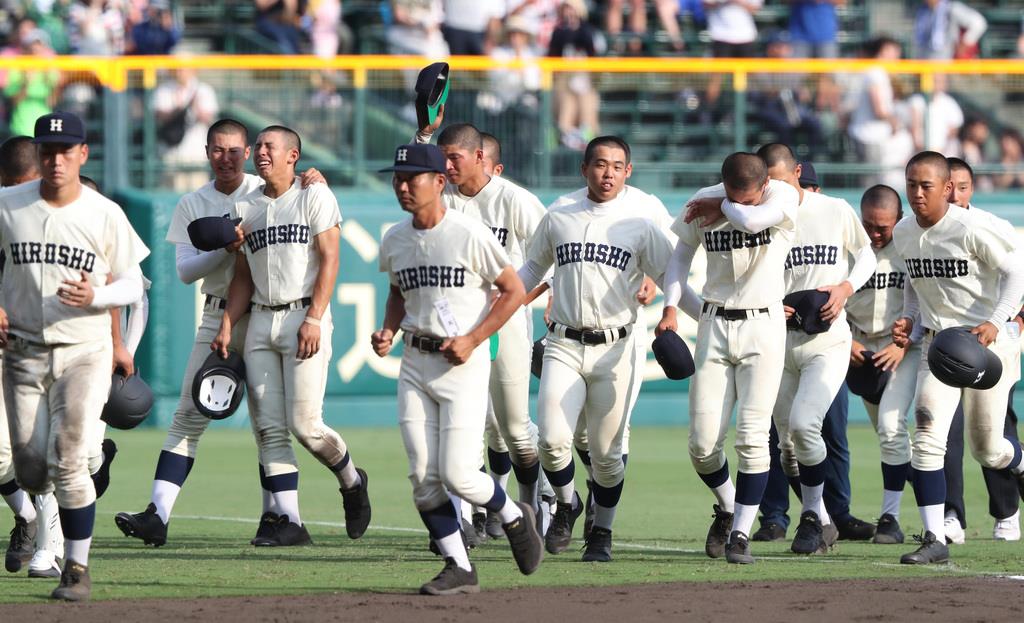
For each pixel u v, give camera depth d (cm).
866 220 3356
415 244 2464
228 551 3070
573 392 2908
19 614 2244
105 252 2516
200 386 3066
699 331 2950
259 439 3169
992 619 2228
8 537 3278
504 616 2236
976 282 3014
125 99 5872
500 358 3052
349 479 3167
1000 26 7419
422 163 2427
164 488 3159
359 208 5919
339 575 2703
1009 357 3169
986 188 6262
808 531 3078
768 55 6938
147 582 2597
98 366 2495
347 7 6894
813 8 6944
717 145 6266
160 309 5822
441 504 2475
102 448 2980
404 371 2500
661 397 6212
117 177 5862
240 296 3105
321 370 3095
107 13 6669
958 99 6262
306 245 3073
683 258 2964
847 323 3297
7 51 6569
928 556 2884
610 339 2892
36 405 2506
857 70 6222
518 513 2520
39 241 2469
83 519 2417
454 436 2445
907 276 3170
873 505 4034
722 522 2992
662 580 2656
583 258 2881
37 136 2452
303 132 5956
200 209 3195
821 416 3078
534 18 6788
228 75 5919
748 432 2883
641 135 6231
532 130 5994
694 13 7162
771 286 2898
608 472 2914
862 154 6253
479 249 2439
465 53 6719
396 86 5975
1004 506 3362
